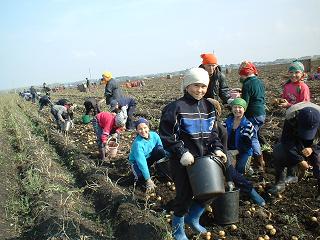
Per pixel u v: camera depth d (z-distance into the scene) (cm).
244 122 569
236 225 480
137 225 496
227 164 502
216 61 606
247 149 572
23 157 933
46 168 798
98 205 625
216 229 475
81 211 602
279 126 932
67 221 533
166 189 623
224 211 471
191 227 450
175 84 3850
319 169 504
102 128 839
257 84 586
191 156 386
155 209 556
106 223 555
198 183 390
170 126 400
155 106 1752
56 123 1397
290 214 497
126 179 697
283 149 514
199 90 400
